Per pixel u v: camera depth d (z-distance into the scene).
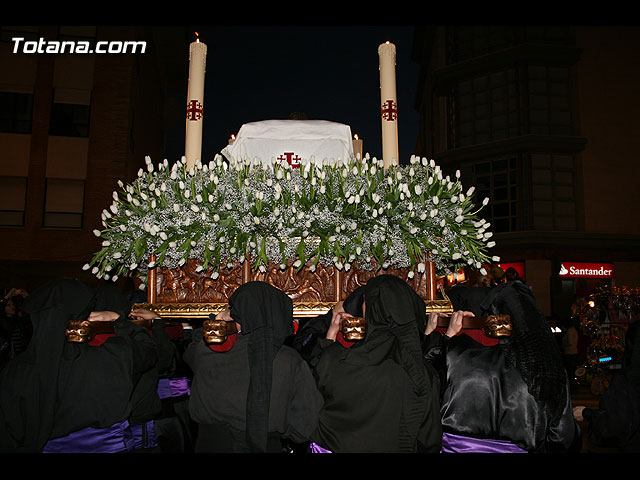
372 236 2.82
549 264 17.48
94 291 2.69
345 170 2.89
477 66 18.86
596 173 17.92
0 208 15.83
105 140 16.31
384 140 3.63
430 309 2.89
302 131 3.62
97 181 16.11
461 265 3.23
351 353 2.18
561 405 2.22
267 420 2.10
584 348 10.93
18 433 2.24
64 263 15.81
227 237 2.83
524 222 17.73
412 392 2.12
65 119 16.31
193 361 2.39
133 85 17.02
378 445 2.08
